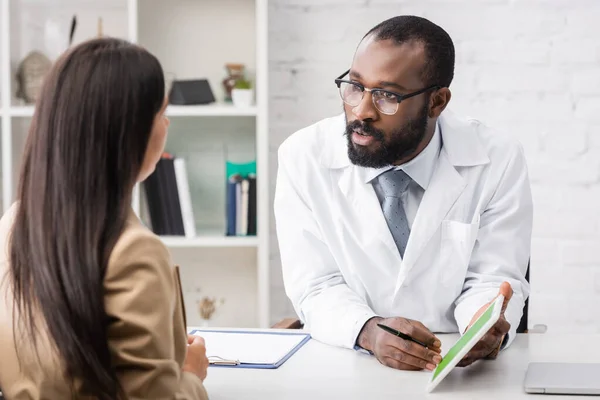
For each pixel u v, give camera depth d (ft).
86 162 4.24
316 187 7.57
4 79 11.38
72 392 4.28
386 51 6.86
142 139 4.38
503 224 7.39
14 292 4.37
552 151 11.81
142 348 4.20
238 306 12.34
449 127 7.58
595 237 11.83
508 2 11.70
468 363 6.02
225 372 5.88
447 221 7.29
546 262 11.88
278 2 11.83
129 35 11.34
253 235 11.61
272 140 11.97
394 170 7.34
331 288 7.18
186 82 11.59
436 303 7.30
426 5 11.75
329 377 5.78
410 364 5.93
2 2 11.31
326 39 11.84
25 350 4.34
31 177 4.32
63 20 11.97
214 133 12.15
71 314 4.16
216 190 12.19
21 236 4.33
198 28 12.03
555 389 5.35
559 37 11.70
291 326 7.89
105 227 4.25
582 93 11.75
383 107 6.86
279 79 11.91
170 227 11.55
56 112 4.28
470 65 11.79
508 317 6.70
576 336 6.98
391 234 7.32
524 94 11.78
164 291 4.31
